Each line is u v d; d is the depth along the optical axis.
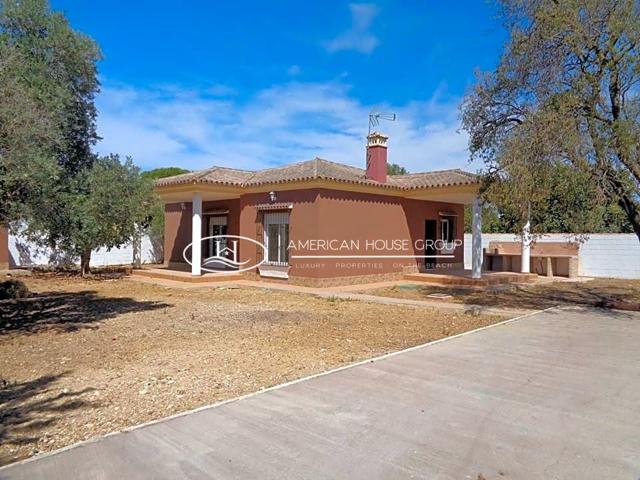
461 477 3.46
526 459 3.74
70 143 10.50
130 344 7.92
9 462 3.74
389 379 5.80
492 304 12.93
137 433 4.19
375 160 18.03
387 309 11.93
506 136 12.02
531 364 6.55
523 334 8.71
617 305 12.02
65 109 9.96
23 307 12.12
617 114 11.11
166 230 23.53
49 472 3.50
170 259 23.25
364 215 17.42
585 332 8.91
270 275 17.48
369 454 3.80
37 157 7.73
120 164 18.91
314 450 3.87
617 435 4.19
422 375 5.99
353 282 16.98
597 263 20.92
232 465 3.62
